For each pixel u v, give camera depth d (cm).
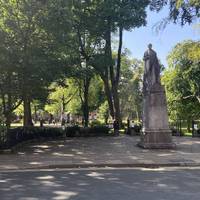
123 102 8738
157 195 1175
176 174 1625
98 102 7525
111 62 4638
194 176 1566
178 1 2323
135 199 1118
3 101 2873
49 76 2688
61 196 1170
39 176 1580
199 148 2645
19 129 2845
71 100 7388
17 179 1504
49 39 2733
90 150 2547
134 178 1514
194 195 1173
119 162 1948
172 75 5062
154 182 1414
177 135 4247
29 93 2823
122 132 4772
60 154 2314
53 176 1577
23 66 2592
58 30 2722
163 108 2641
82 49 4553
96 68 4662
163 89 2659
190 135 4306
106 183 1397
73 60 3281
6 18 2714
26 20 2700
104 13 4397
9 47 2597
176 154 2294
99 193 1209
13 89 2745
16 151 2481
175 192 1221
